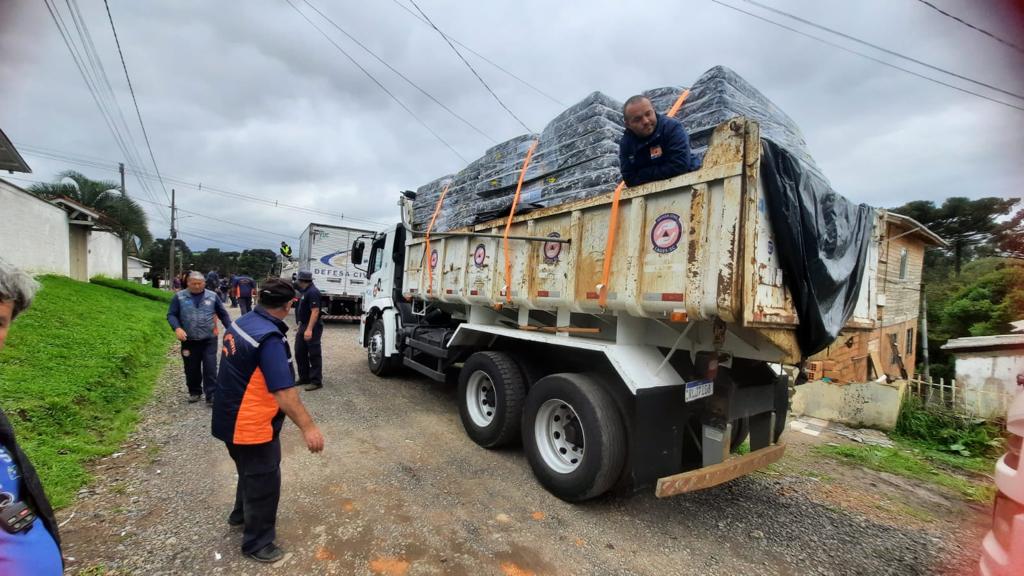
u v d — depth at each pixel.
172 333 10.36
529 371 4.22
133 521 2.84
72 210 16.30
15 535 1.06
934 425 5.95
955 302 15.19
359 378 7.15
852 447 5.29
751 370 3.65
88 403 4.44
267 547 2.53
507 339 4.54
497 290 4.46
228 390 2.41
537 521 3.11
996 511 1.89
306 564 2.51
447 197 5.86
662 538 3.00
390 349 6.88
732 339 3.31
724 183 2.60
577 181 3.72
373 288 7.94
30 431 3.62
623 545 2.89
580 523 3.12
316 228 15.20
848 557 2.91
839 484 4.14
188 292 5.24
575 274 3.59
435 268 5.70
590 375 3.48
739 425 3.96
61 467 3.29
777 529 3.22
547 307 3.97
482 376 4.57
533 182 4.33
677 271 2.85
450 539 2.83
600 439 3.10
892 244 11.44
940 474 4.57
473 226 4.95
